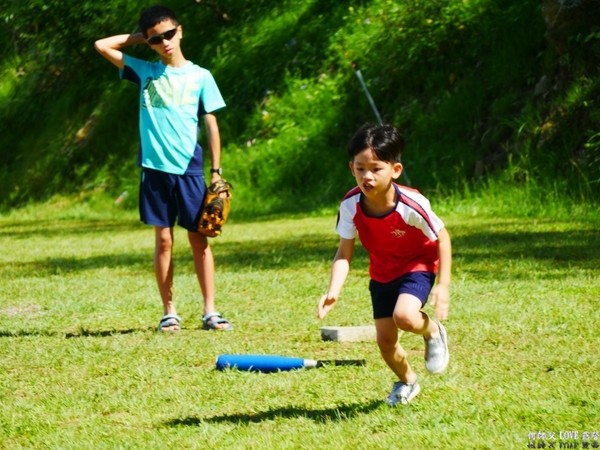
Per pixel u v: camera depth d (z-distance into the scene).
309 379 7.31
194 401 6.88
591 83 19.94
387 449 5.49
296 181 24.69
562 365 7.42
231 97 27.58
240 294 11.82
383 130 6.21
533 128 20.59
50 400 7.04
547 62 21.22
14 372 8.09
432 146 22.62
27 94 33.47
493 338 8.52
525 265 12.85
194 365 8.13
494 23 23.33
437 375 7.19
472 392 6.69
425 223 6.22
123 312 10.98
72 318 10.75
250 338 9.24
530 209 19.42
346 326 9.52
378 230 6.30
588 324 8.92
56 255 17.42
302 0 28.64
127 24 31.16
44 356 8.62
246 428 6.09
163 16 10.03
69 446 5.89
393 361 6.45
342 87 25.56
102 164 29.44
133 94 30.28
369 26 26.14
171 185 9.84
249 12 29.52
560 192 19.31
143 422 6.40
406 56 24.66
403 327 6.12
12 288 13.10
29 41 34.22
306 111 25.84
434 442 5.57
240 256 15.51
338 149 24.64
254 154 25.70
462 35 23.91
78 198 29.03
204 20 30.11
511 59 22.36
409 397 6.50
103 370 8.00
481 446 5.46
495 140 21.52
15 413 6.75
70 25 31.61
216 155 10.09
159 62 10.20
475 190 20.94
